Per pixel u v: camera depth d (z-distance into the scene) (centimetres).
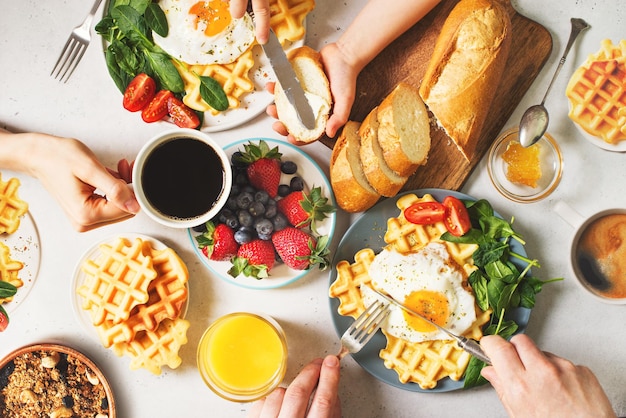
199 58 84
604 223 83
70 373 89
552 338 87
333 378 81
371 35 81
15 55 90
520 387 73
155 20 83
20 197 90
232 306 89
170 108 85
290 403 80
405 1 80
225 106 85
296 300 88
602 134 84
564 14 86
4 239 89
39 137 85
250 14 84
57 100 90
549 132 86
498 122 85
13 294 88
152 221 89
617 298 83
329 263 84
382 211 84
